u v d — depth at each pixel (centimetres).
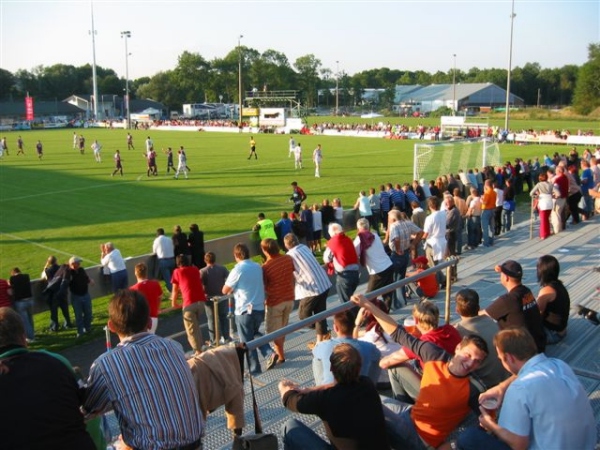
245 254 787
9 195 2856
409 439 438
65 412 278
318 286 830
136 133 8250
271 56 16912
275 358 675
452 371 431
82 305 1167
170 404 307
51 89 15925
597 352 646
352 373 372
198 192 2920
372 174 3538
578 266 1058
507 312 579
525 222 1891
